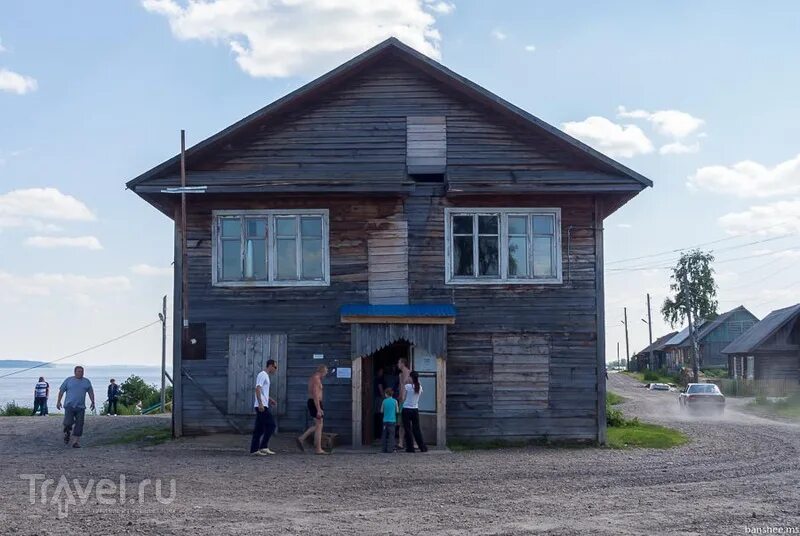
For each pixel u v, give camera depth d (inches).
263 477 651.5
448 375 930.7
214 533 444.8
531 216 947.3
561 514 508.4
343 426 919.7
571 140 933.2
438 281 936.9
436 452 858.1
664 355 5034.5
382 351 989.8
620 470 713.6
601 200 949.2
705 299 3484.3
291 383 924.0
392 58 957.2
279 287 933.8
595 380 936.9
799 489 610.2
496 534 450.3
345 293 935.0
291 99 932.0
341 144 948.0
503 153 948.0
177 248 936.9
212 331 932.0
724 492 594.9
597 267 943.0
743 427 1305.4
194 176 930.1
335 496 567.5
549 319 938.7
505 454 847.7
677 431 1125.7
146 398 2122.3
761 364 2778.1
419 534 448.8
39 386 1649.9
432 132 951.0
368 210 942.4
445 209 943.0
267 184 917.2
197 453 824.9
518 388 932.0
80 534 437.4
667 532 460.1
